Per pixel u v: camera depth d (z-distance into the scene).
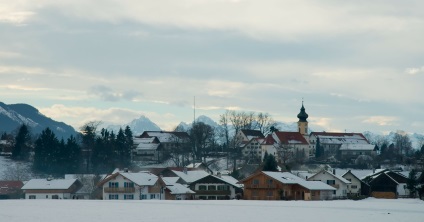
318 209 146.12
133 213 132.25
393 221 117.19
